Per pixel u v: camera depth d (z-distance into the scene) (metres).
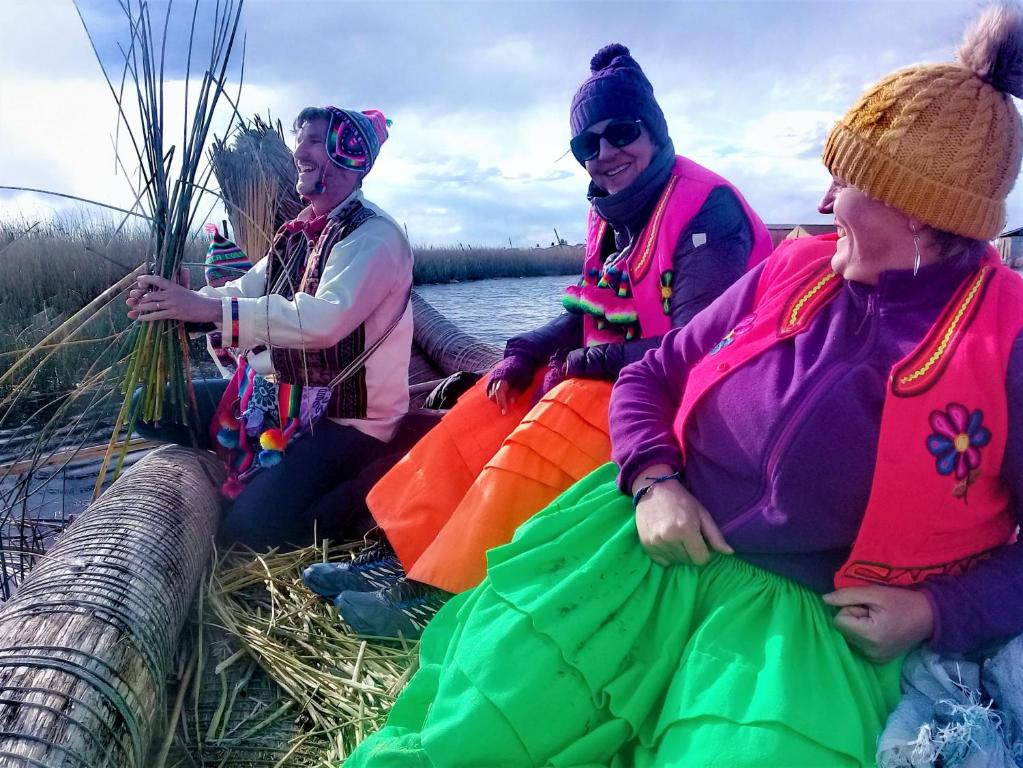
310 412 2.84
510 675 1.51
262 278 3.21
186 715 1.96
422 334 4.76
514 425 2.60
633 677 1.53
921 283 1.47
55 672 1.58
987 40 1.41
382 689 2.04
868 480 1.47
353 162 2.84
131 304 2.70
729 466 1.62
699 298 2.34
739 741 1.30
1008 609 1.42
